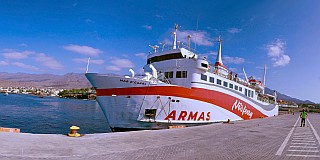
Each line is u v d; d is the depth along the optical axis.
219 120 28.11
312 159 9.58
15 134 11.91
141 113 21.47
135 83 21.28
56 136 12.48
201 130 18.72
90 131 33.72
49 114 57.75
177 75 25.84
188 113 23.67
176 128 19.58
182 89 23.11
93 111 76.56
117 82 21.42
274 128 23.45
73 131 13.12
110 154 9.07
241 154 10.11
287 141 14.57
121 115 21.83
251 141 13.98
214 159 8.99
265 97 50.28
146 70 30.17
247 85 39.03
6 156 7.78
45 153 8.59
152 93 21.48
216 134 16.64
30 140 10.73
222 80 29.09
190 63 25.03
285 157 9.78
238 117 33.12
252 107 39.22
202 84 25.27
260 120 35.53
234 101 31.95
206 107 25.69
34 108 75.94
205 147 11.47
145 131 16.62
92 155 8.77
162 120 22.16
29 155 8.13
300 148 12.10
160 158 8.79
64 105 104.62
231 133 17.56
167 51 28.16
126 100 21.34
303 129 23.69
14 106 80.00
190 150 10.55
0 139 10.29
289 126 27.22
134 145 11.13
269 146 12.45
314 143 14.05
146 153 9.52
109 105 22.05
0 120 42.72
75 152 9.06
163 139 13.36
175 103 22.59
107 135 13.95
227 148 11.42
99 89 22.39
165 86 22.06
